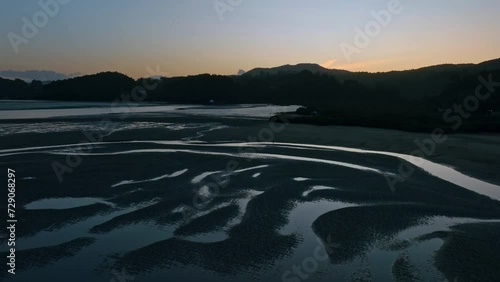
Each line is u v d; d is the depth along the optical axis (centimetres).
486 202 1518
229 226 1231
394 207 1436
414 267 974
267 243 1109
